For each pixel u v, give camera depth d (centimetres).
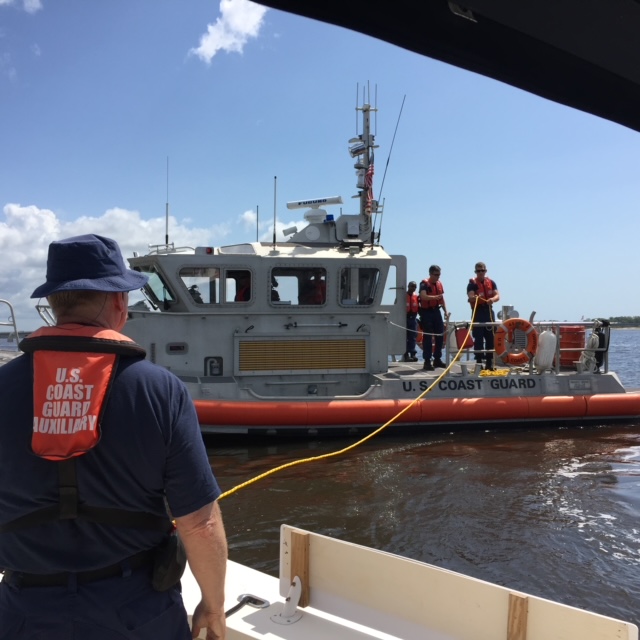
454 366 1177
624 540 558
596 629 182
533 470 800
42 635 148
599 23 160
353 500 683
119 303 169
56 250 162
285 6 165
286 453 916
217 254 993
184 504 154
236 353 994
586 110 205
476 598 205
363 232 1123
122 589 153
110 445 147
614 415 1116
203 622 175
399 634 221
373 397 1030
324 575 241
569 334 1184
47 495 147
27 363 158
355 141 1151
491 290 1164
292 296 1027
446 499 682
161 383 156
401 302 1167
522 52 179
